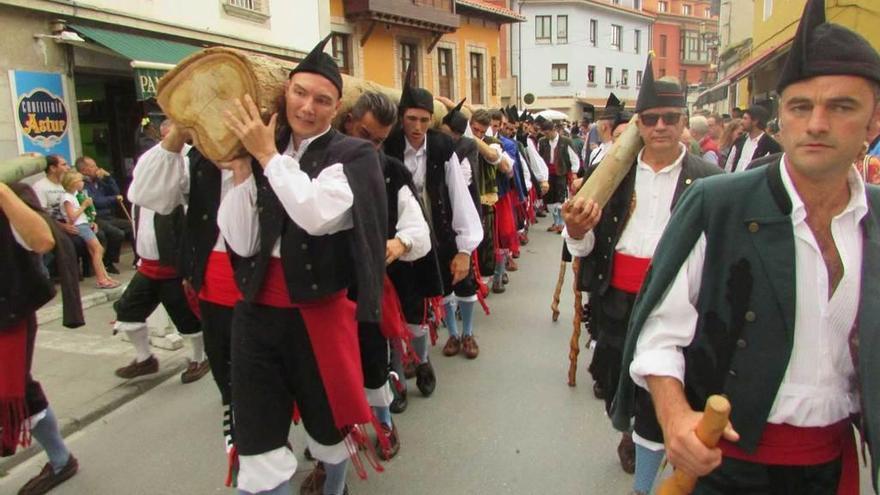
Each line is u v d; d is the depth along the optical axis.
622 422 1.84
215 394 4.68
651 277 1.68
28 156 3.26
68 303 3.41
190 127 2.40
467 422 4.09
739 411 1.58
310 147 2.48
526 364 5.12
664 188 3.12
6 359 3.11
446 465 3.58
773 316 1.54
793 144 1.45
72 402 4.41
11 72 7.75
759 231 1.55
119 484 3.47
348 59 19.17
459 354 5.39
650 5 55.62
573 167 11.51
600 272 3.26
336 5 18.33
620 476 3.43
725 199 1.59
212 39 11.22
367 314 2.43
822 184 1.49
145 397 4.64
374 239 2.46
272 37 13.18
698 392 1.64
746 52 24.31
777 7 18.20
